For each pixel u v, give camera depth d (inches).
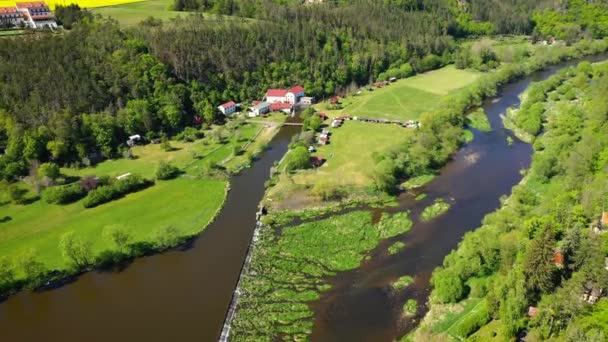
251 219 4665.4
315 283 3750.0
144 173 5511.8
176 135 6515.8
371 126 6712.6
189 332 3329.2
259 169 5679.1
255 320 3395.7
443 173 5383.9
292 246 4212.6
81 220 4635.8
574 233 3169.3
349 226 4473.4
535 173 4997.5
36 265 3782.0
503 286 3048.7
